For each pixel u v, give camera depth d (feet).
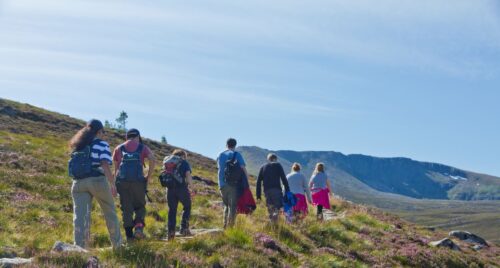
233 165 53.83
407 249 69.77
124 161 44.42
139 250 37.32
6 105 286.66
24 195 69.72
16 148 112.88
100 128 40.55
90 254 34.96
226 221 56.08
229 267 39.73
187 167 50.65
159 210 71.51
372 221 85.61
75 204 39.19
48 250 36.47
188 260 38.52
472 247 108.17
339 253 55.47
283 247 48.47
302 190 68.39
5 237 43.62
